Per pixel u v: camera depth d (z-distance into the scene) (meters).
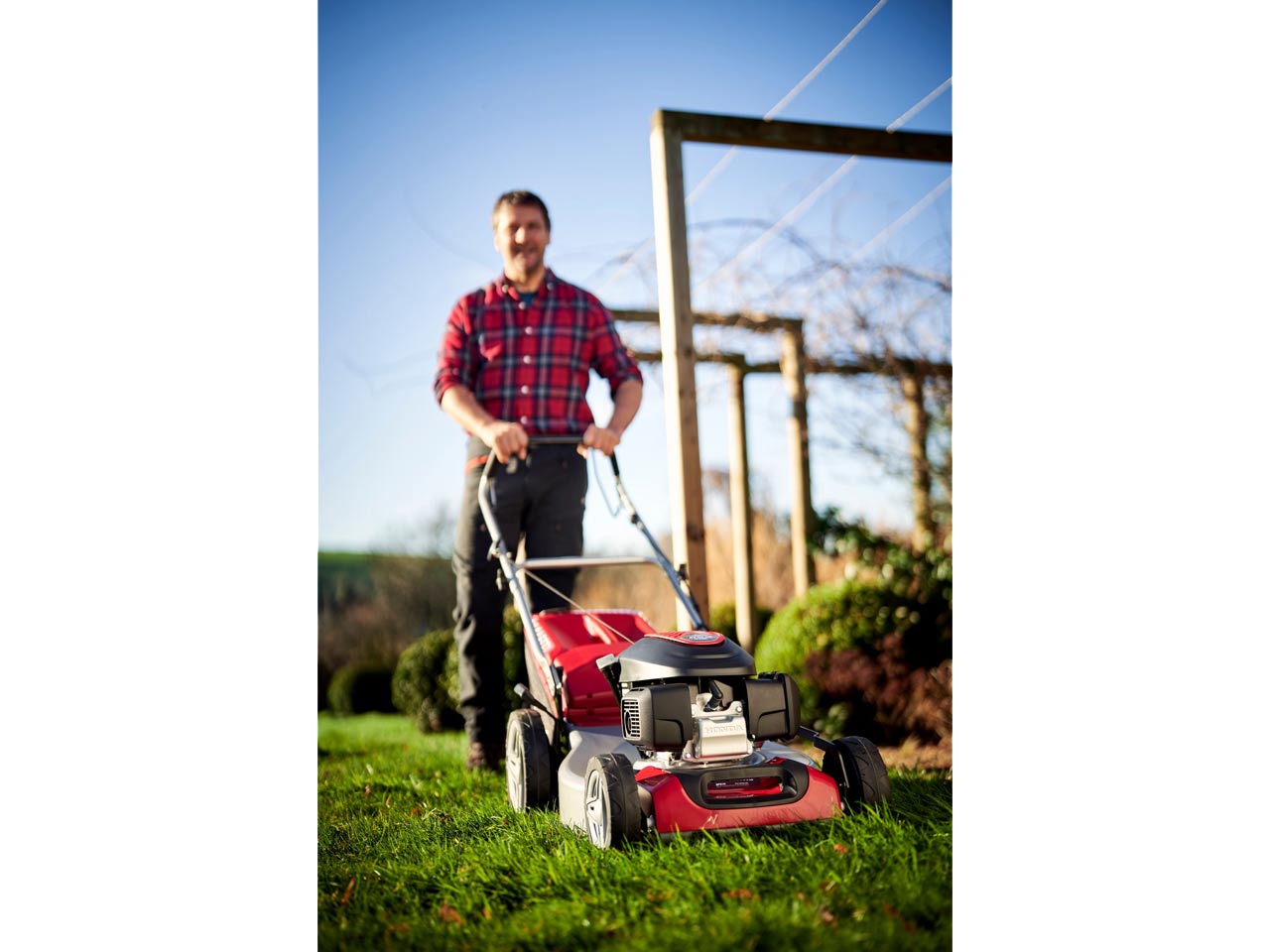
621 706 3.71
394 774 5.57
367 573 10.77
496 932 2.99
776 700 3.59
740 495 8.37
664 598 10.38
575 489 5.24
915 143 5.95
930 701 5.80
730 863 3.21
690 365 5.32
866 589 6.14
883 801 3.64
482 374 5.22
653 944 2.83
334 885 3.56
